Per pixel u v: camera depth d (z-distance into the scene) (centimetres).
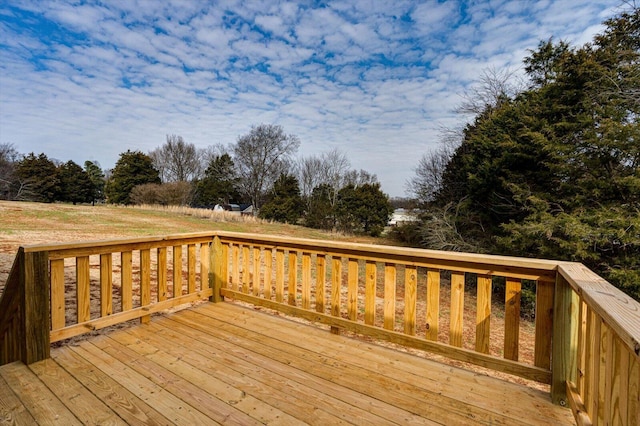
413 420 173
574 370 186
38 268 229
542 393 202
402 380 215
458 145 1179
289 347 262
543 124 748
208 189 3047
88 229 1048
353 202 2098
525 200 762
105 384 202
